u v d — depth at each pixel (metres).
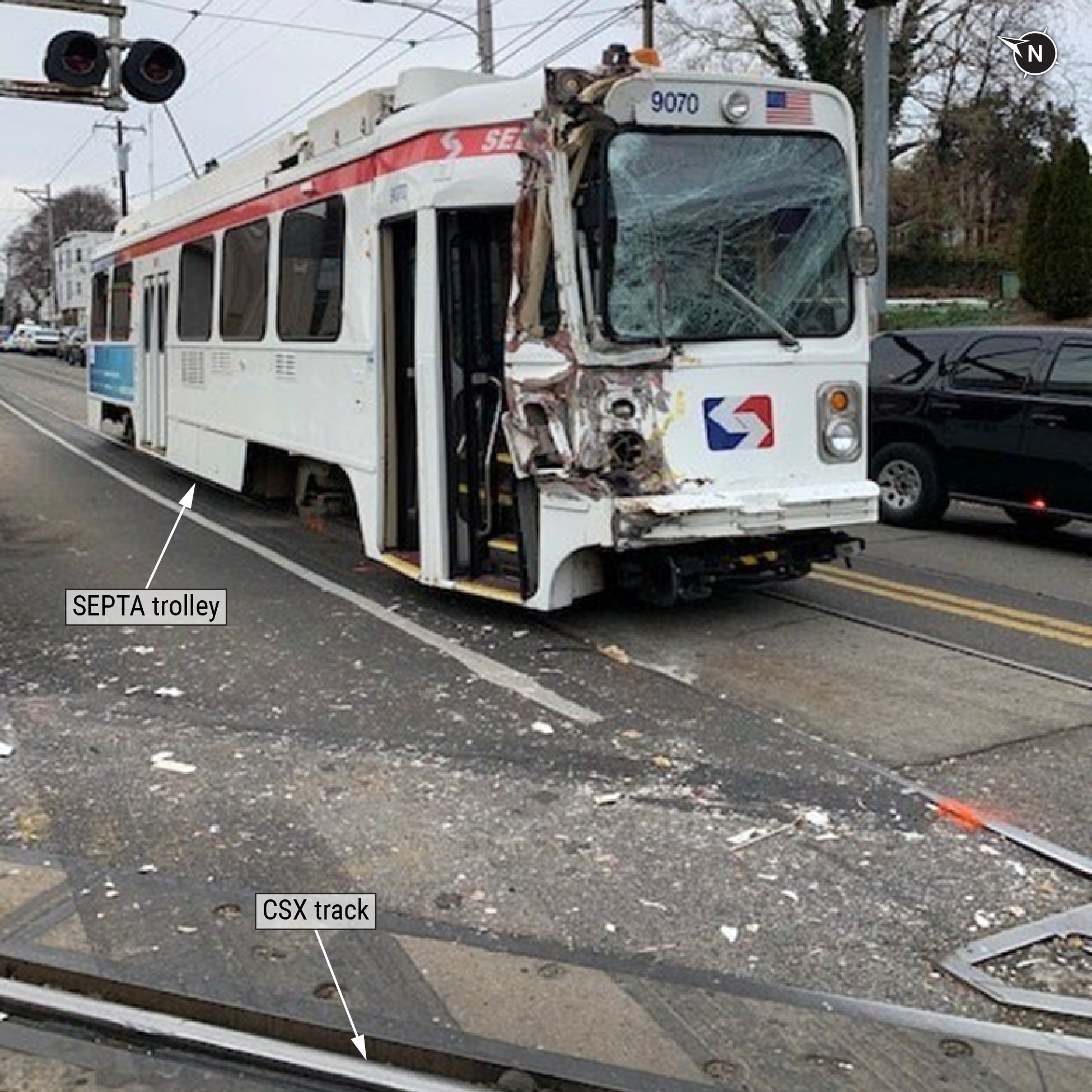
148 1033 3.41
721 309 6.90
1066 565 9.97
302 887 4.22
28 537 10.98
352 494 10.58
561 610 8.11
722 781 5.20
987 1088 3.14
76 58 10.80
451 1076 3.25
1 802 4.95
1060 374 10.57
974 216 42.66
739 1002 3.53
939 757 5.50
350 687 6.48
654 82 6.65
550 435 6.77
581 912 4.06
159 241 14.23
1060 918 4.06
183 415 13.42
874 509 7.31
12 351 71.56
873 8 15.95
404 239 8.16
